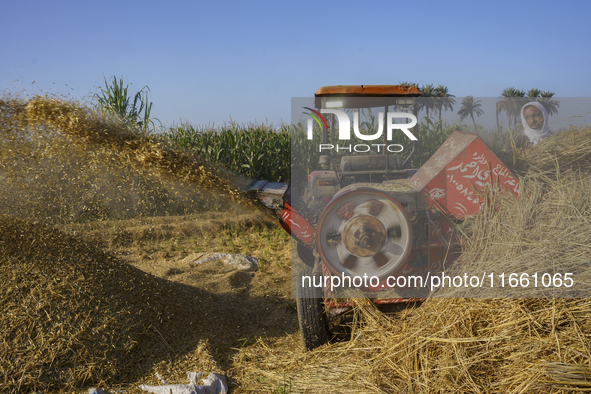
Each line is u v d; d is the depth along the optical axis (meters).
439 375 2.35
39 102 3.94
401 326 2.86
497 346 2.34
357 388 2.58
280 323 3.80
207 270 5.23
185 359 3.04
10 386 2.48
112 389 2.65
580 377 1.99
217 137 9.27
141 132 4.36
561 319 2.33
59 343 2.73
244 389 2.73
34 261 3.19
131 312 3.17
